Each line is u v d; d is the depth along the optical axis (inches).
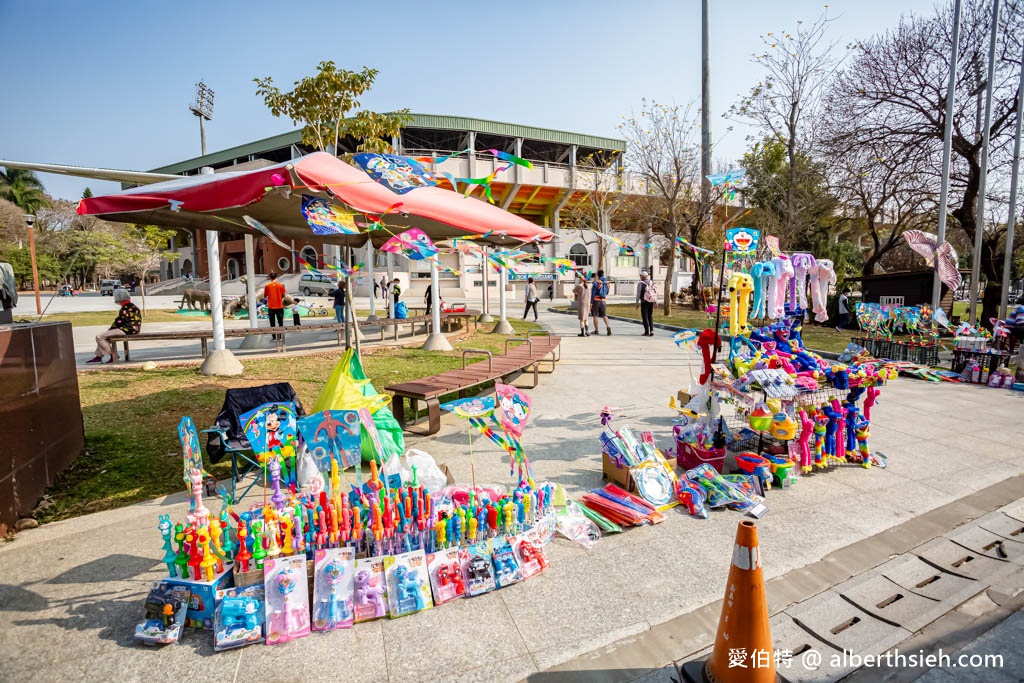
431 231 235.6
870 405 196.7
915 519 151.6
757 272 192.2
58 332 179.3
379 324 474.3
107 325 669.9
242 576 106.1
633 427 240.5
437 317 447.8
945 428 238.1
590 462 195.9
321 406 184.4
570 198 1469.0
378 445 150.5
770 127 724.0
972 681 92.7
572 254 1563.7
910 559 131.3
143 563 127.1
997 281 593.0
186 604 104.3
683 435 183.6
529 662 95.9
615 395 303.7
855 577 123.7
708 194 727.7
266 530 108.7
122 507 157.1
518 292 1615.4
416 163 154.6
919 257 988.6
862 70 636.7
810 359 194.2
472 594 114.8
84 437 203.5
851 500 163.9
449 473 169.9
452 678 92.1
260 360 377.4
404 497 120.3
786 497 166.2
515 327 667.4
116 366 345.1
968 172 588.1
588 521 144.7
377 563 114.3
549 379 349.4
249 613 102.4
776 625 107.1
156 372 331.9
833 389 190.5
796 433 182.4
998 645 102.2
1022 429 236.5
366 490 124.3
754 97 711.7
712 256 202.7
